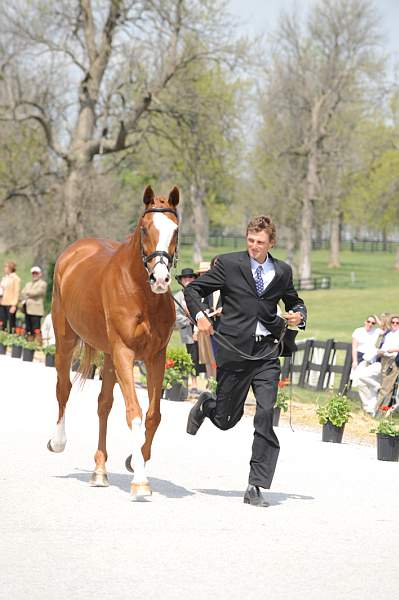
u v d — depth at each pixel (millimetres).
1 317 30000
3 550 6828
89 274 9984
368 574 6508
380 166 87500
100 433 9656
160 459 11367
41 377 20719
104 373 9719
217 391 9133
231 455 11867
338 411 13875
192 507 8555
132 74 40656
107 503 8609
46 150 45594
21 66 41656
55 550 6855
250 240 8922
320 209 80562
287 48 70375
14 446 11773
